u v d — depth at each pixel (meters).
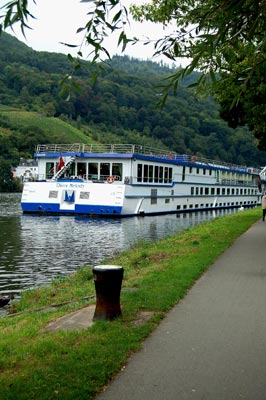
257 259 13.34
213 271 11.50
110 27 3.77
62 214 42.41
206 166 57.03
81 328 6.83
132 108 161.62
